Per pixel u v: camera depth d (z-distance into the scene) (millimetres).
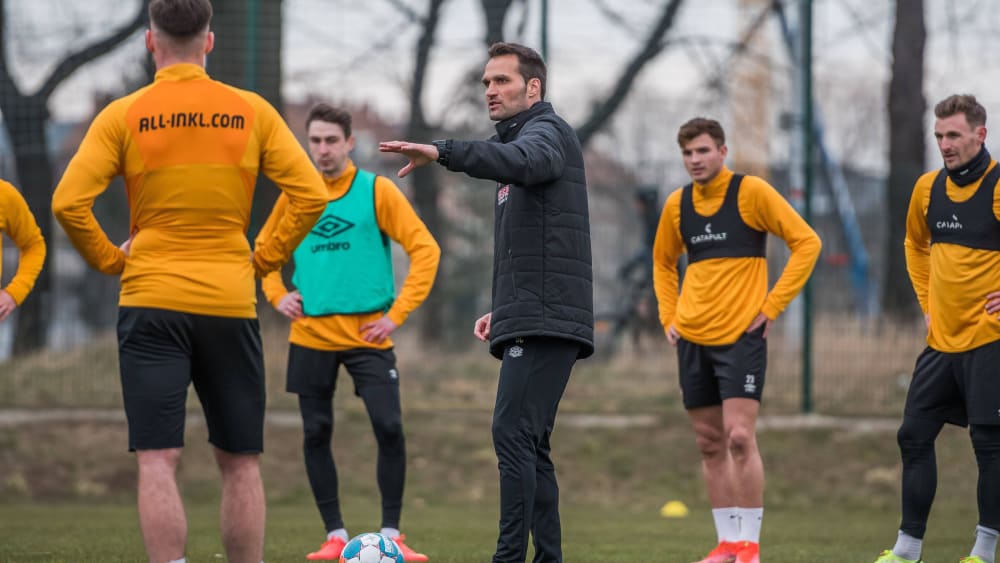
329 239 24984
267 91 51156
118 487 40156
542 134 17203
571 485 40594
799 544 27641
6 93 61031
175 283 15383
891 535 30125
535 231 17656
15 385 46625
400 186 65750
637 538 28812
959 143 20703
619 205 50375
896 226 55625
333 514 24703
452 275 72375
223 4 51219
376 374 24812
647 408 45781
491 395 47688
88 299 55438
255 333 16094
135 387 15398
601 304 50562
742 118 62531
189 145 15492
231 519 16125
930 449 21625
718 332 22812
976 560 21047
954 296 20984
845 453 41594
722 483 23344
